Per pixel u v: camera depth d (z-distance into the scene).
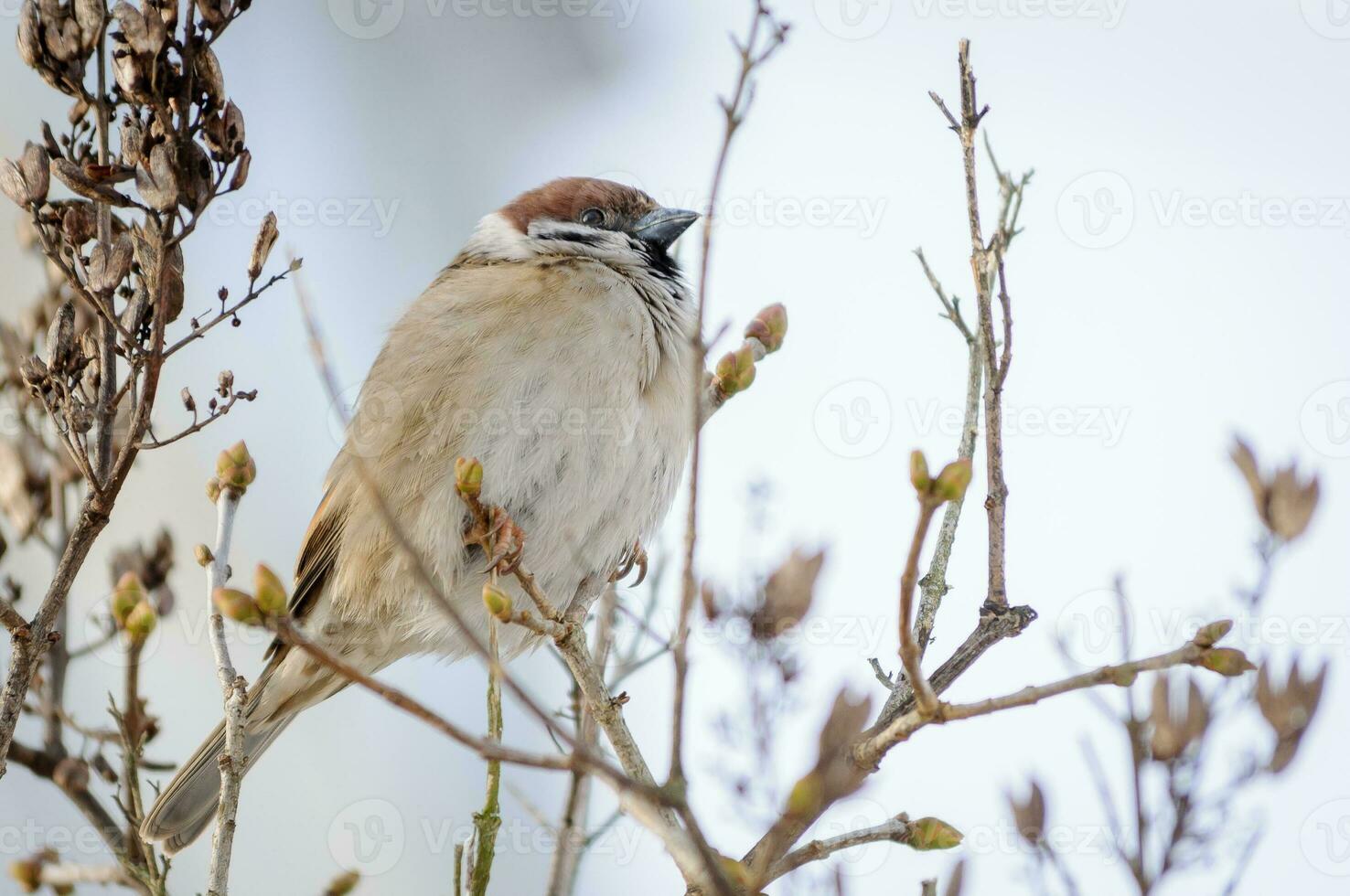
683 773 4.90
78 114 7.67
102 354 7.46
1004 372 7.27
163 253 7.19
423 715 5.22
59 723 8.79
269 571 5.47
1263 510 7.09
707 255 5.33
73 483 9.05
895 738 5.69
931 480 5.12
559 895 7.24
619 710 7.28
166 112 7.21
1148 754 6.60
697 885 6.09
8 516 8.98
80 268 8.20
